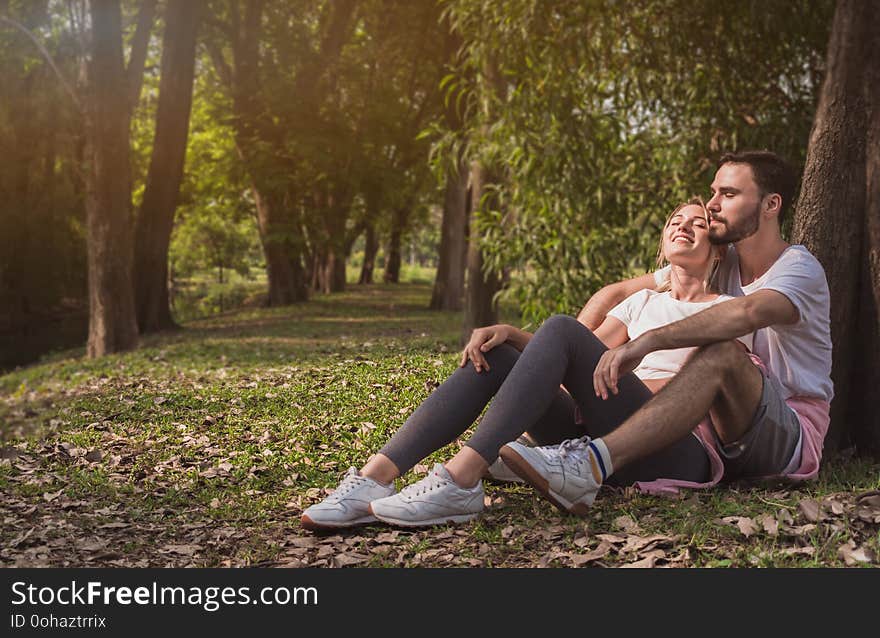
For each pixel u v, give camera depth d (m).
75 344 23.25
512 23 7.35
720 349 2.99
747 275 3.40
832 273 4.08
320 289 36.06
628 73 7.40
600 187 7.23
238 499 3.91
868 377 4.05
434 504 3.04
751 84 7.26
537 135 7.41
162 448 5.12
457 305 23.52
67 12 19.42
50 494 4.06
